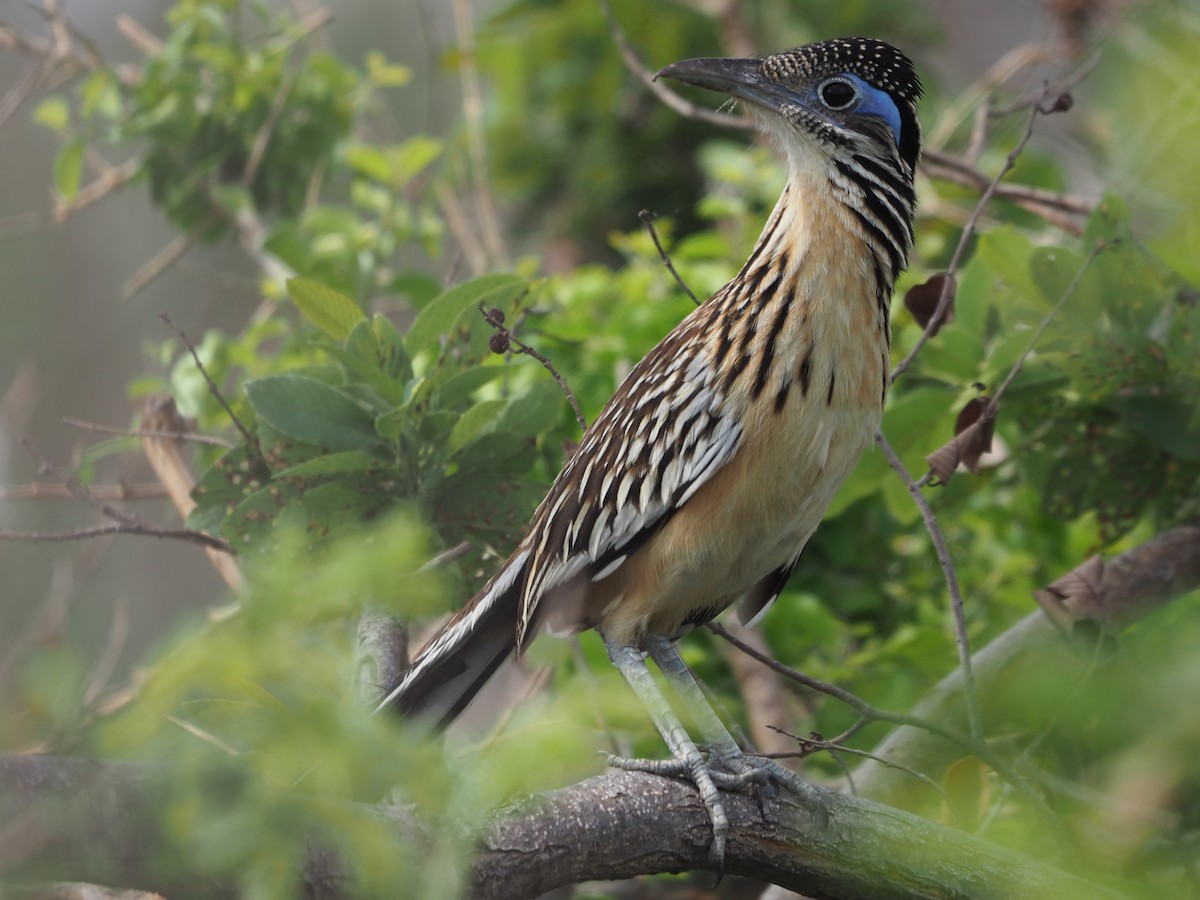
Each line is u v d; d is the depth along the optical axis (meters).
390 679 7.98
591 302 12.31
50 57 13.74
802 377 7.76
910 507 10.27
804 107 8.12
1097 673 5.98
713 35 15.72
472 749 6.42
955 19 19.05
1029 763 7.89
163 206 13.89
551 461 11.40
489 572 9.18
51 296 22.09
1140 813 6.95
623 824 6.60
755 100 8.24
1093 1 13.12
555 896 11.06
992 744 8.62
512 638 8.40
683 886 11.42
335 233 13.05
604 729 5.72
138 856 4.45
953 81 19.28
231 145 14.00
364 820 4.15
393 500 8.79
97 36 22.66
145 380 12.34
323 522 8.62
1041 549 11.84
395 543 4.23
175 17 13.98
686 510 7.97
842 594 11.66
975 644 11.11
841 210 7.95
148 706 3.89
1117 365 9.62
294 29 14.25
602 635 8.32
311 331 11.49
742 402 7.80
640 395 8.18
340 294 9.15
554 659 9.10
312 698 4.05
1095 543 11.41
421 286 12.80
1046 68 15.34
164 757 4.14
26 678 4.57
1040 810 7.32
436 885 4.43
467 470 8.97
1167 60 6.18
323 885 4.62
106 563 20.61
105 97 13.66
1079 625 7.71
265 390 8.66
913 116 8.30
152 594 20.88
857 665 10.91
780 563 8.37
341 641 7.57
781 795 7.05
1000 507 11.98
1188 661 5.58
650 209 15.83
